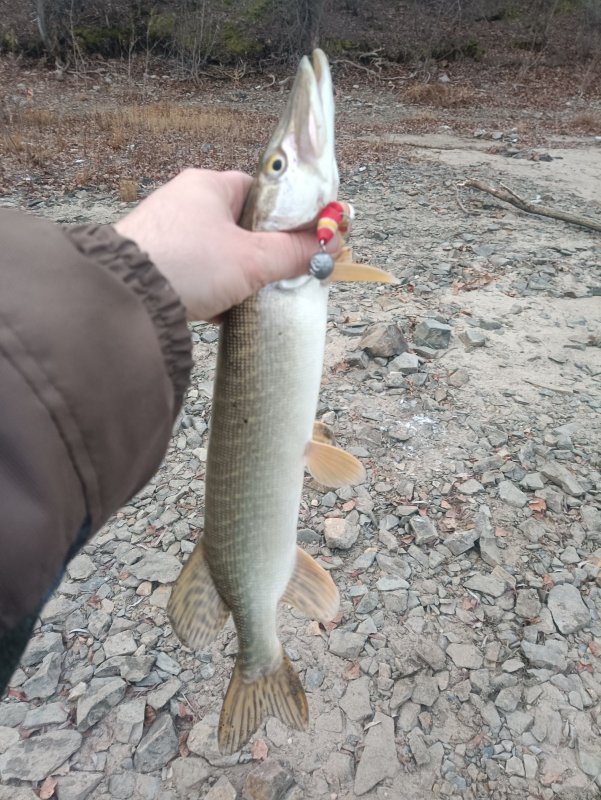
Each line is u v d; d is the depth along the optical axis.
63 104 4.08
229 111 4.05
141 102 4.26
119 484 0.24
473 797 0.55
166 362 0.26
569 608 0.71
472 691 0.63
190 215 0.33
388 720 0.60
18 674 0.65
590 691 0.63
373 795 0.55
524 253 1.72
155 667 0.65
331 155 0.37
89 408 0.22
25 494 0.20
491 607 0.71
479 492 0.87
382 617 0.70
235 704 0.46
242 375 0.39
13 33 4.79
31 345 0.21
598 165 2.87
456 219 2.03
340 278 0.39
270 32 5.12
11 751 0.58
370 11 5.66
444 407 1.06
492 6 5.81
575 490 0.86
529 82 5.08
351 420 1.02
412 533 0.81
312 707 0.62
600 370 1.18
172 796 0.55
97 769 0.57
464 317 1.36
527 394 1.10
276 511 0.43
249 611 0.45
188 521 0.83
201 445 0.98
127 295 0.24
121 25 4.95
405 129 3.78
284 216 0.37
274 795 0.54
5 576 0.21
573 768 0.57
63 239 0.24
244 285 0.34
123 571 0.77
